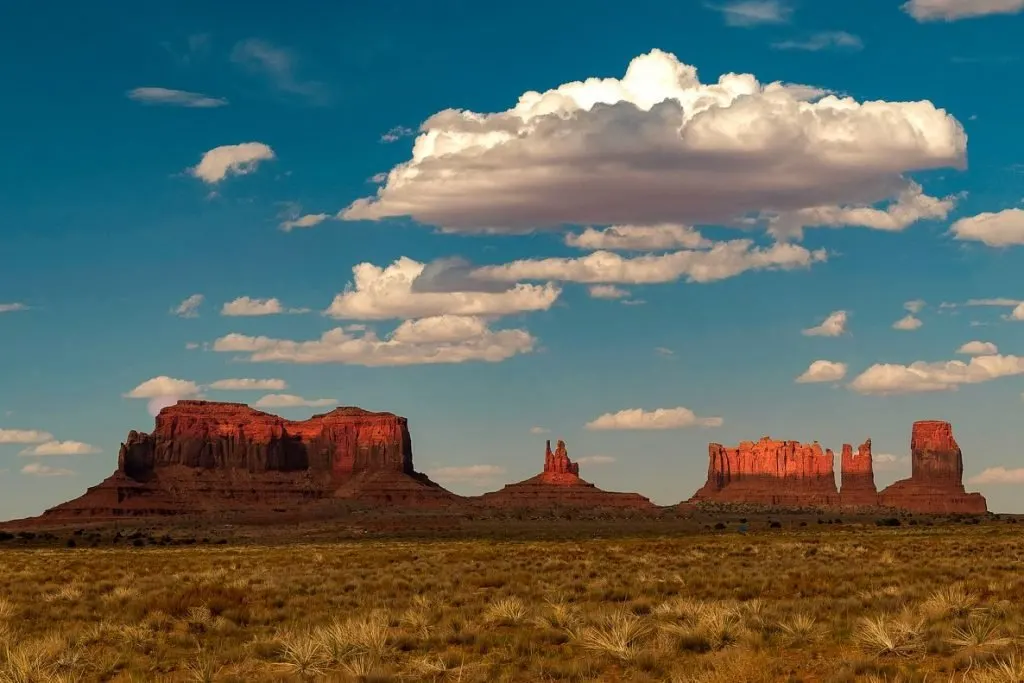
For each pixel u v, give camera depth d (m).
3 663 27.97
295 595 45.22
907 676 23.69
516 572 56.03
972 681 22.92
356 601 42.09
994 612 32.09
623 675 26.36
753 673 25.33
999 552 70.25
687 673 25.77
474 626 33.31
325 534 198.62
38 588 51.03
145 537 193.12
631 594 42.91
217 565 70.69
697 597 41.59
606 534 162.88
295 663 28.09
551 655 28.56
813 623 30.88
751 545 86.12
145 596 43.94
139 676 26.67
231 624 35.22
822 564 58.53
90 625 36.09
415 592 46.00
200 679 26.28
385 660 28.52
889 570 51.50
